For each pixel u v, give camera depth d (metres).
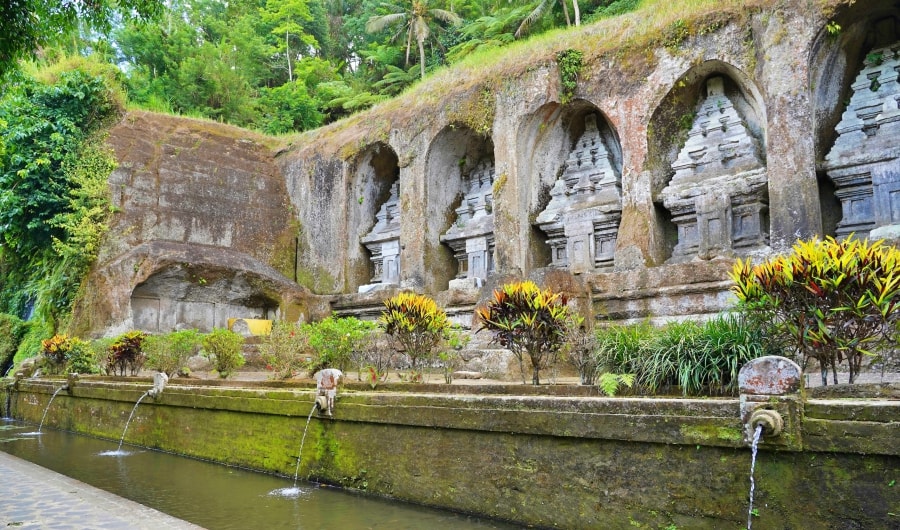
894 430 3.68
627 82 15.27
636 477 4.66
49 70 20.45
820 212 12.32
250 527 5.48
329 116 37.72
